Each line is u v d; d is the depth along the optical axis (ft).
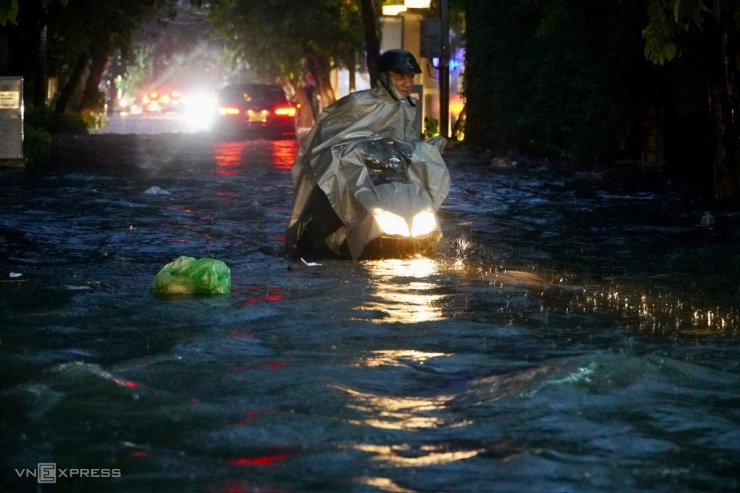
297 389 21.54
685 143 81.10
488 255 42.39
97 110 193.67
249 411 20.07
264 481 16.48
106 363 23.89
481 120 113.91
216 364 23.79
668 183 74.23
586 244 46.01
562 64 88.48
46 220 52.75
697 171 79.82
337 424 19.25
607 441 18.56
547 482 16.51
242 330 27.58
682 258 41.98
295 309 30.45
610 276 37.60
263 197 66.03
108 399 20.70
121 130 193.67
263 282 35.27
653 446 18.31
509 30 101.04
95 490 16.10
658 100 83.56
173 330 27.50
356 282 35.29
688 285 35.76
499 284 35.14
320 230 42.09
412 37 143.74
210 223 52.54
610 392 21.65
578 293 34.01
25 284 34.24
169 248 43.70
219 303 31.35
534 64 94.07
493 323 28.84
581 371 22.41
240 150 120.06
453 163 96.58
